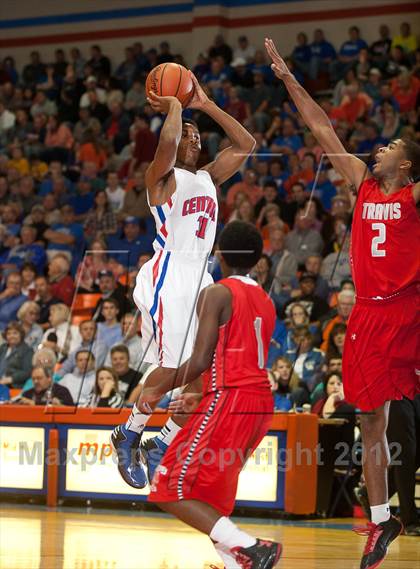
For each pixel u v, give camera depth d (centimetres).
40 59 2750
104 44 2670
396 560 831
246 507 1122
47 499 1177
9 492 1191
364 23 2305
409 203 682
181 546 879
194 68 2380
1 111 2470
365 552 694
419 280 691
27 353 1474
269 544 580
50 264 1697
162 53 2459
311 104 737
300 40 2283
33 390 1317
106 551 834
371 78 2052
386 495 703
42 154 2333
